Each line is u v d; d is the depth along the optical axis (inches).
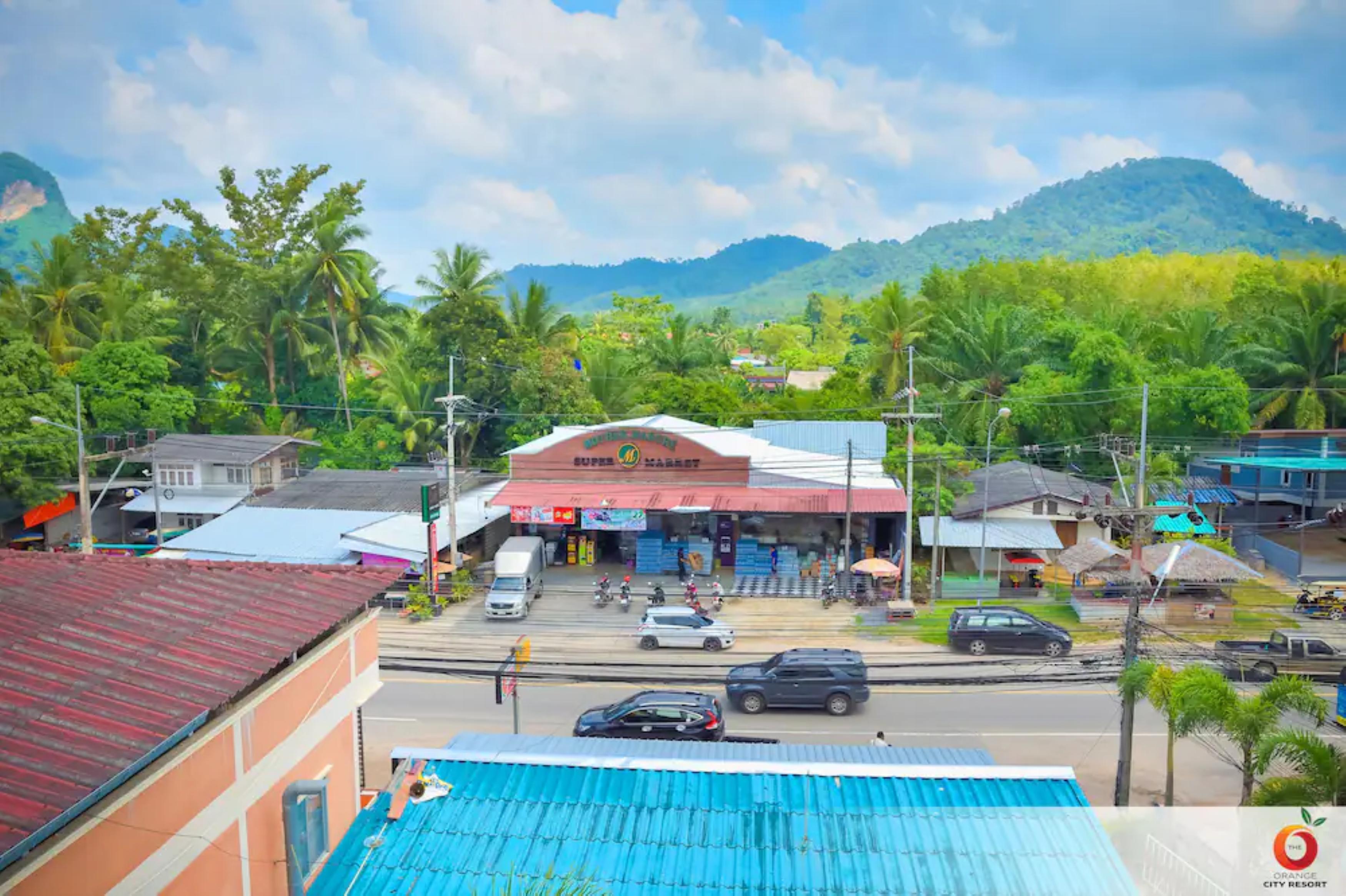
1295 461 1838.1
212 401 2208.4
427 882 442.3
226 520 1644.9
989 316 2524.6
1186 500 1782.7
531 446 1763.0
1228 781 877.8
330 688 546.6
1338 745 944.3
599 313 4699.8
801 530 1713.8
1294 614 1413.6
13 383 1622.8
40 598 486.0
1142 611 1379.2
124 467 1956.2
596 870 450.0
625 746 591.8
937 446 1931.6
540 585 1552.7
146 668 429.7
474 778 531.2
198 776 417.7
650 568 1656.0
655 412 2374.5
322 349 2522.1
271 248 2637.8
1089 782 873.5
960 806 505.7
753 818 494.0
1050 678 990.4
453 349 2337.6
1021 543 1558.8
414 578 1497.3
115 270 2623.0
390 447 2293.3
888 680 1069.8
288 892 481.4
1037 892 438.9
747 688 1043.3
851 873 450.0
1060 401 2153.1
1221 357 2361.0
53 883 331.6
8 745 349.1
